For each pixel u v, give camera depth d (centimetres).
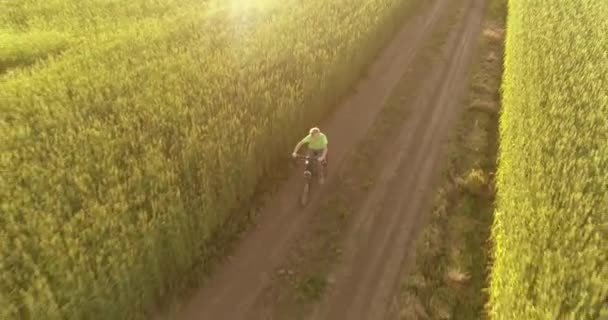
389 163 1579
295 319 1038
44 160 1213
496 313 909
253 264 1173
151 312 1015
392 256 1203
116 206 1008
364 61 2198
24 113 1473
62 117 1425
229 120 1397
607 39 1944
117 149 1244
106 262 923
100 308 878
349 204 1386
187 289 1090
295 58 1911
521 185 1066
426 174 1526
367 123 1808
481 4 3244
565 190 990
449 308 1054
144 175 1166
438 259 1191
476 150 1656
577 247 832
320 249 1224
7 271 851
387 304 1070
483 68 2330
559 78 1530
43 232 934
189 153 1230
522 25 2114
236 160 1282
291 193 1422
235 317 1036
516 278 841
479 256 1200
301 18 2397
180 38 2230
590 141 1183
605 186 1019
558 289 763
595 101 1382
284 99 1534
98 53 1978
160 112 1459
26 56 2031
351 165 1560
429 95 2044
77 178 1109
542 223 902
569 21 2128
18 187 1062
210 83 1689
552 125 1219
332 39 2080
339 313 1052
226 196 1226
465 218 1329
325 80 1772
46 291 792
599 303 728
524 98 1441
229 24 2425
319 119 1788
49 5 2798
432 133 1761
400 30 2752
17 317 782
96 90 1611
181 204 1052
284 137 1527
